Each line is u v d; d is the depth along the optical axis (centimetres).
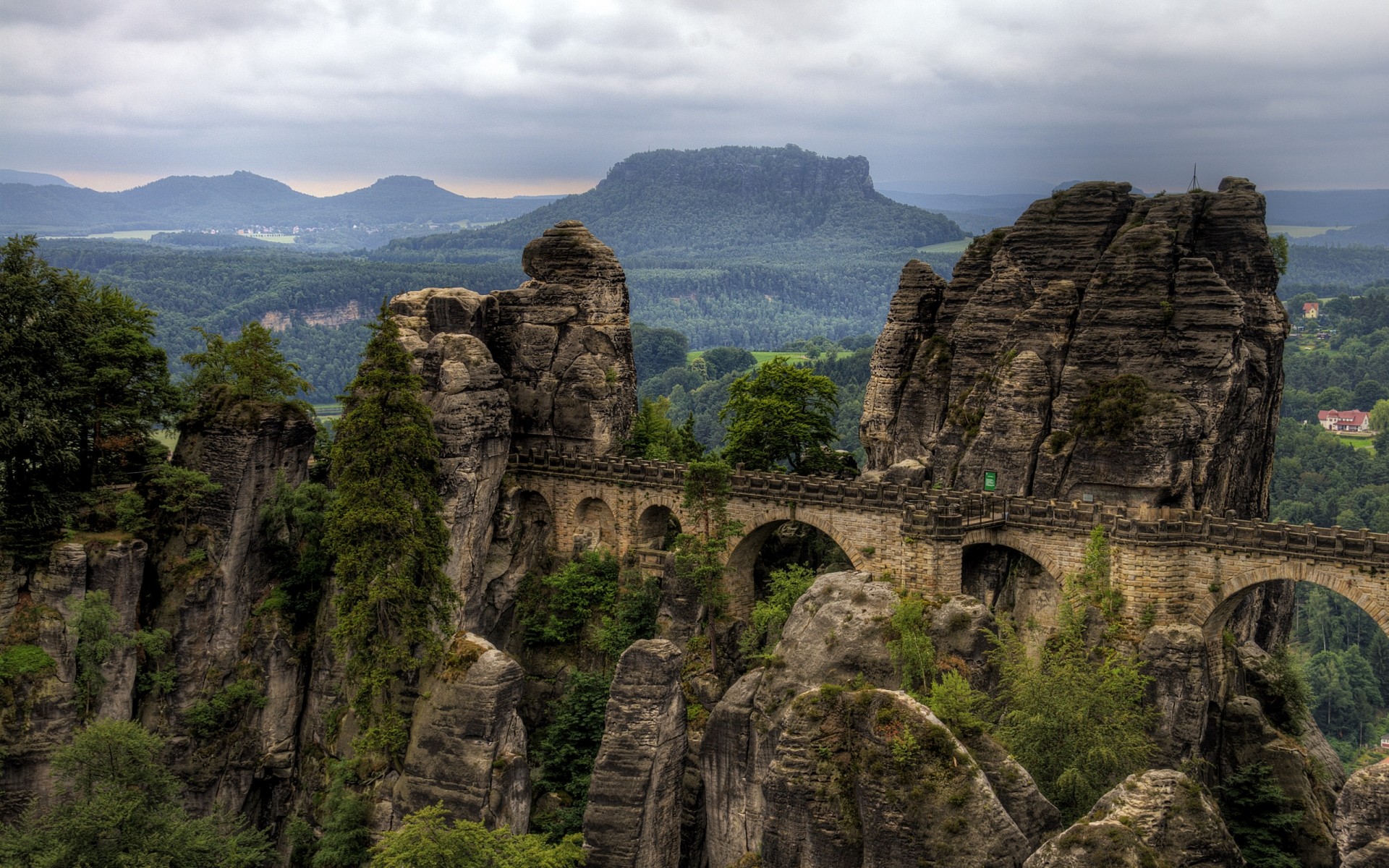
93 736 10012
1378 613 8400
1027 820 7581
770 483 10869
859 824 7719
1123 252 10556
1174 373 10181
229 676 11738
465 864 8925
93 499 11644
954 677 8619
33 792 10675
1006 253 11638
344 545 10775
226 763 11606
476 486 11581
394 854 8956
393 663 10681
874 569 10331
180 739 11450
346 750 11200
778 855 8025
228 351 12450
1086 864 6625
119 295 12438
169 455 12419
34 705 10700
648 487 11612
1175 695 8888
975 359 11519
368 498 10688
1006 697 9031
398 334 10962
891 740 7606
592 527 12088
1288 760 9094
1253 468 11094
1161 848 6825
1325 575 8619
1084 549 9550
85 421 11669
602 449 12312
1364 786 6912
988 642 9262
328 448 12975
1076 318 10838
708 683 10600
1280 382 11375
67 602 11031
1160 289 10338
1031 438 10588
